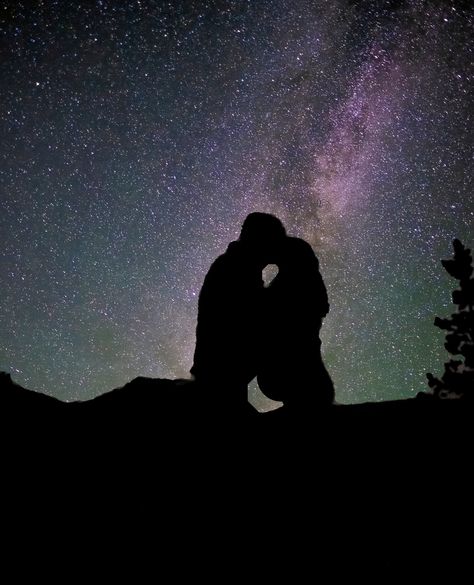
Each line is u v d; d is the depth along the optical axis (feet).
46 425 10.13
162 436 9.96
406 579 7.47
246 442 9.88
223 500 8.81
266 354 11.05
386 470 8.86
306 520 8.41
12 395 10.69
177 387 10.99
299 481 9.00
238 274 11.27
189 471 9.32
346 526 8.23
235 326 10.96
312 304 11.20
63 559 7.98
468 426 8.43
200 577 7.77
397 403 10.31
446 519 8.02
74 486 9.03
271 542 8.16
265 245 11.43
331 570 7.73
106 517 8.59
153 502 8.81
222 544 8.18
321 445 9.62
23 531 8.29
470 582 7.27
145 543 8.21
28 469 9.20
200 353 11.04
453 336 6.92
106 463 9.46
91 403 10.89
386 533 8.04
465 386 6.89
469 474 8.43
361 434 9.66
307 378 10.96
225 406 10.53
